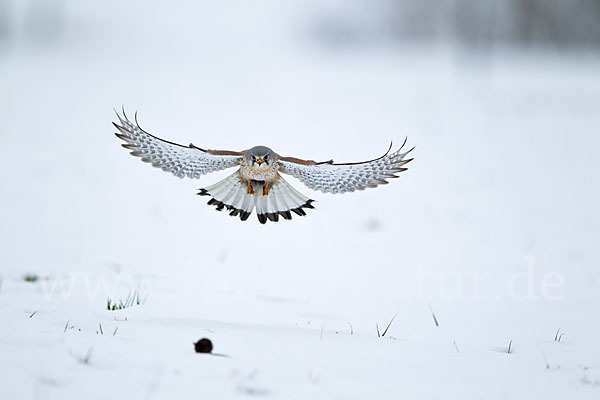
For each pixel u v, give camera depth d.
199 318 8.81
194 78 56.38
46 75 54.41
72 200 17.67
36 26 123.06
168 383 6.16
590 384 6.80
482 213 17.78
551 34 89.62
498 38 90.69
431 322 9.48
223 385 6.19
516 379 6.88
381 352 7.57
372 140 29.30
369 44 151.00
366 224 16.42
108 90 45.00
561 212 17.94
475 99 45.69
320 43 161.38
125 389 5.98
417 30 125.88
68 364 6.46
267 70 69.00
